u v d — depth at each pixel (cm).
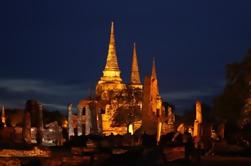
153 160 4569
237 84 7638
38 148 6300
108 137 6862
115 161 4712
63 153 5944
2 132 7331
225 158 5294
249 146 6209
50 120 12812
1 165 5047
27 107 8150
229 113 7719
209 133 6619
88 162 4703
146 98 8481
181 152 4694
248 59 7600
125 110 14562
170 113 11188
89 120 11256
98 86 18138
